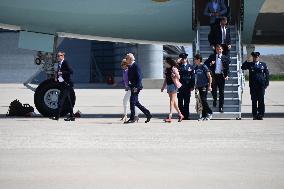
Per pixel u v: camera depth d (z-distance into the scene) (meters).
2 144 28.81
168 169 20.84
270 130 37.03
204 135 33.59
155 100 106.06
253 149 26.77
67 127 39.53
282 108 79.25
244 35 57.84
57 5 51.78
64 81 46.50
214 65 47.78
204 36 53.03
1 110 69.44
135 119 45.47
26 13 52.03
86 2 51.97
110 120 48.31
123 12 53.28
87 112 66.75
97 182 18.14
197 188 17.14
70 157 24.06
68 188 17.16
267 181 18.25
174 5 53.47
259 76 47.88
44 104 50.38
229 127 39.62
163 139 31.31
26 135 33.44
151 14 53.91
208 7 51.25
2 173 19.88
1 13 51.97
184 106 49.06
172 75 44.31
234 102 49.28
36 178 18.86
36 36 53.91
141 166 21.58
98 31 55.72
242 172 20.09
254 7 53.03
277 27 57.25
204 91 46.72
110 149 26.89
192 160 23.12
